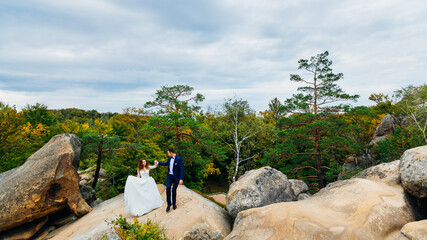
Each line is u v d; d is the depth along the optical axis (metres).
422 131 14.88
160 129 15.09
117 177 18.66
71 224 8.52
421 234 3.63
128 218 6.82
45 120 30.09
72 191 8.77
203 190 26.39
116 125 27.84
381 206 4.86
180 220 6.09
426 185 5.07
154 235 4.95
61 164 8.52
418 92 16.89
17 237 7.79
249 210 5.65
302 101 19.31
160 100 19.50
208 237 5.84
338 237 4.22
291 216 4.95
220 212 7.56
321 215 4.89
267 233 4.75
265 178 7.97
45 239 7.77
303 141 18.16
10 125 16.08
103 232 6.20
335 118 19.31
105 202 10.12
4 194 7.79
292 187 8.53
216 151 16.06
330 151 20.56
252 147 25.80
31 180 8.03
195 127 15.31
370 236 4.23
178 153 15.70
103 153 15.25
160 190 9.10
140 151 17.22
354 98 17.45
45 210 8.22
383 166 7.18
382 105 20.30
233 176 23.23
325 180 20.88
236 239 5.02
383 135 23.66
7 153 16.53
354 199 5.29
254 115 24.91
